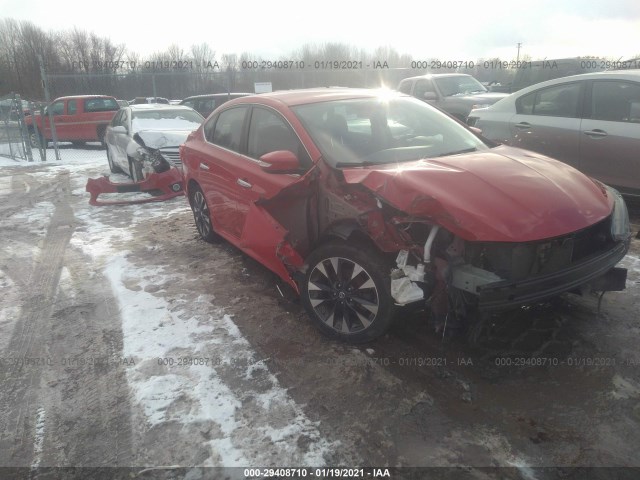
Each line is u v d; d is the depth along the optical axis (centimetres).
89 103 1620
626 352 309
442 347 324
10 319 395
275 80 1811
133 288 441
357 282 318
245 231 389
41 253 549
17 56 3750
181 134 873
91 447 257
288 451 247
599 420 257
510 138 654
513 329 337
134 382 305
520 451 240
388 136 392
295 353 329
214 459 245
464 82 1195
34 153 1530
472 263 278
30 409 288
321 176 339
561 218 279
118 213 711
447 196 283
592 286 307
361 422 264
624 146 538
